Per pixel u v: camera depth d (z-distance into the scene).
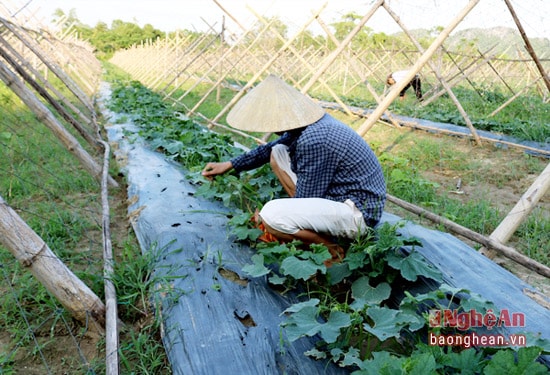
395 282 2.89
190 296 2.71
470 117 10.21
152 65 21.70
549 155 7.21
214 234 3.52
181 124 7.04
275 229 3.02
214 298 2.71
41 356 2.36
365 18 6.69
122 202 4.82
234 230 3.32
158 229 3.62
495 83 17.42
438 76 7.94
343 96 15.20
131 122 8.41
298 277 2.55
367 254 2.81
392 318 2.21
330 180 3.00
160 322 2.57
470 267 3.01
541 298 2.69
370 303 2.58
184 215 3.85
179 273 2.96
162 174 5.03
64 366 2.43
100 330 2.62
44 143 6.58
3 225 2.30
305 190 3.01
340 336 2.36
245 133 8.46
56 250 3.48
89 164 4.93
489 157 7.35
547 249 3.97
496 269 3.02
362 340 2.38
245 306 2.66
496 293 2.68
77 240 3.86
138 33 61.81
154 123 7.33
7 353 2.50
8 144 6.17
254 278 2.92
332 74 18.11
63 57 15.42
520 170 6.51
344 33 20.92
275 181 4.13
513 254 3.41
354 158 2.94
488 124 9.38
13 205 4.53
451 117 10.45
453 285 2.71
